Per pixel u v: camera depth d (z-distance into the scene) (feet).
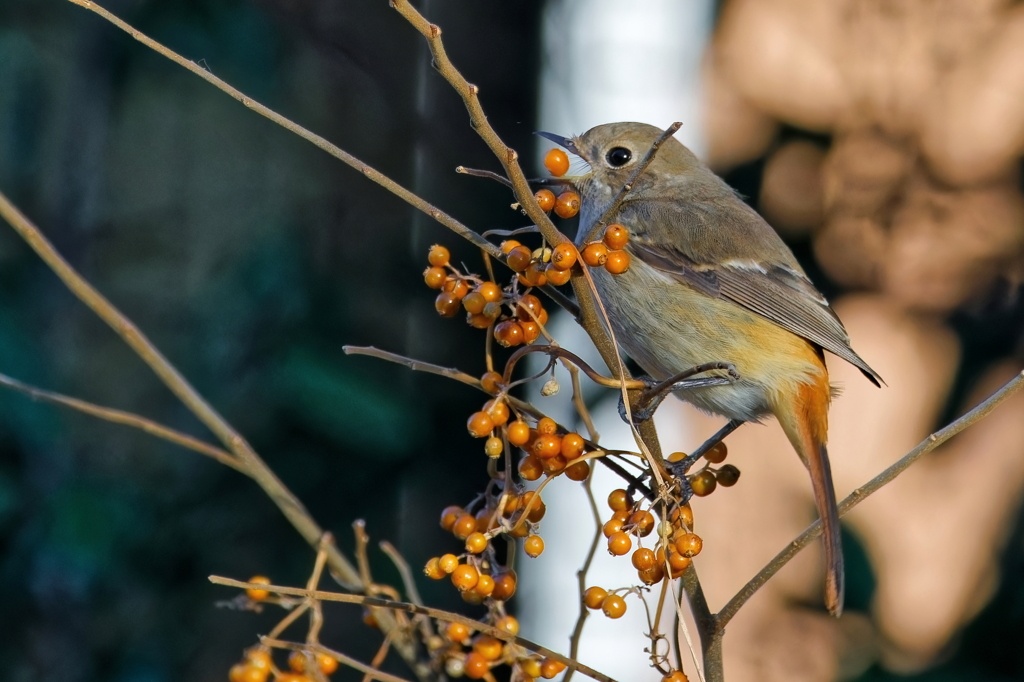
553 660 15.35
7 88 35.91
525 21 32.78
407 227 32.58
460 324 31.40
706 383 25.04
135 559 29.25
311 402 29.48
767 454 43.16
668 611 35.04
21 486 29.09
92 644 29.19
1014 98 38.45
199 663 30.19
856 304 39.19
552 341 15.89
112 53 34.60
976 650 31.42
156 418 35.35
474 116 14.82
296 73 34.30
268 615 31.58
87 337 35.60
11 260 33.40
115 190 37.70
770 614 40.45
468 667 15.23
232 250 36.14
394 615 18.15
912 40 39.09
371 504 30.30
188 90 38.04
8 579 28.55
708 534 42.80
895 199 38.45
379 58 33.65
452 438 30.83
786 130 39.37
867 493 17.06
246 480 30.37
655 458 17.44
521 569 33.94
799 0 40.06
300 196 33.83
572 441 15.46
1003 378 36.73
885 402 40.78
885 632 34.19
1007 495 37.29
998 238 37.63
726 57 40.11
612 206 16.14
